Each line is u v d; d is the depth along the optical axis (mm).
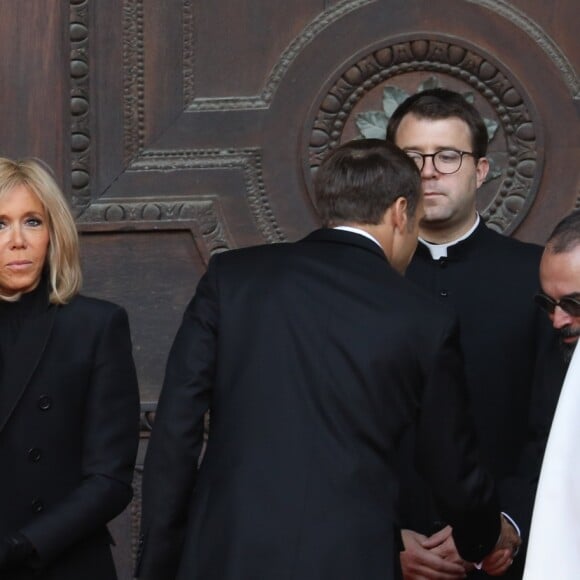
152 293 15945
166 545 10539
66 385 11164
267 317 10453
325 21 15789
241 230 15875
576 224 10188
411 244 11148
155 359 15898
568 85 15438
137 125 16000
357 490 10016
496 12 15539
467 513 10695
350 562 9836
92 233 16000
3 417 10930
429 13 15625
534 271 12781
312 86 15812
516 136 15508
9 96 16094
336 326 10312
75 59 16047
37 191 11312
